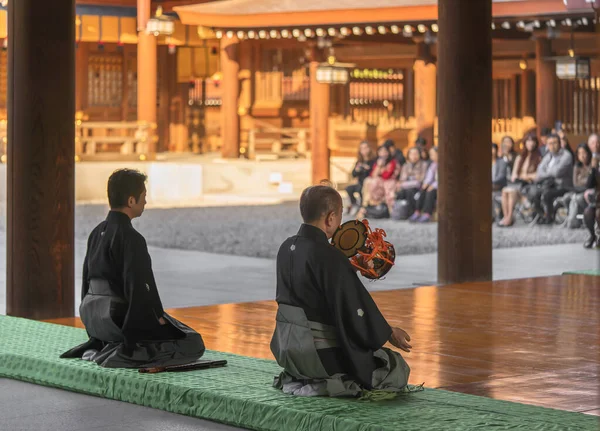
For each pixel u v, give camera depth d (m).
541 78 31.03
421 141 24.06
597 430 6.37
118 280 8.02
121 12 36.47
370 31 29.50
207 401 7.15
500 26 28.73
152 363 7.97
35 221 11.14
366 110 39.50
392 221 23.88
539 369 8.57
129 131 40.12
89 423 6.98
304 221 6.99
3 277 15.05
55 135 11.13
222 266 16.38
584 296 12.70
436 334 10.16
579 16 26.86
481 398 7.27
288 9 30.38
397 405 6.92
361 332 6.80
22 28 11.03
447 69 14.12
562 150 22.48
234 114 36.56
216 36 35.53
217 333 10.08
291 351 6.98
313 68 31.11
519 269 16.16
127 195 7.96
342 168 34.78
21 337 9.57
